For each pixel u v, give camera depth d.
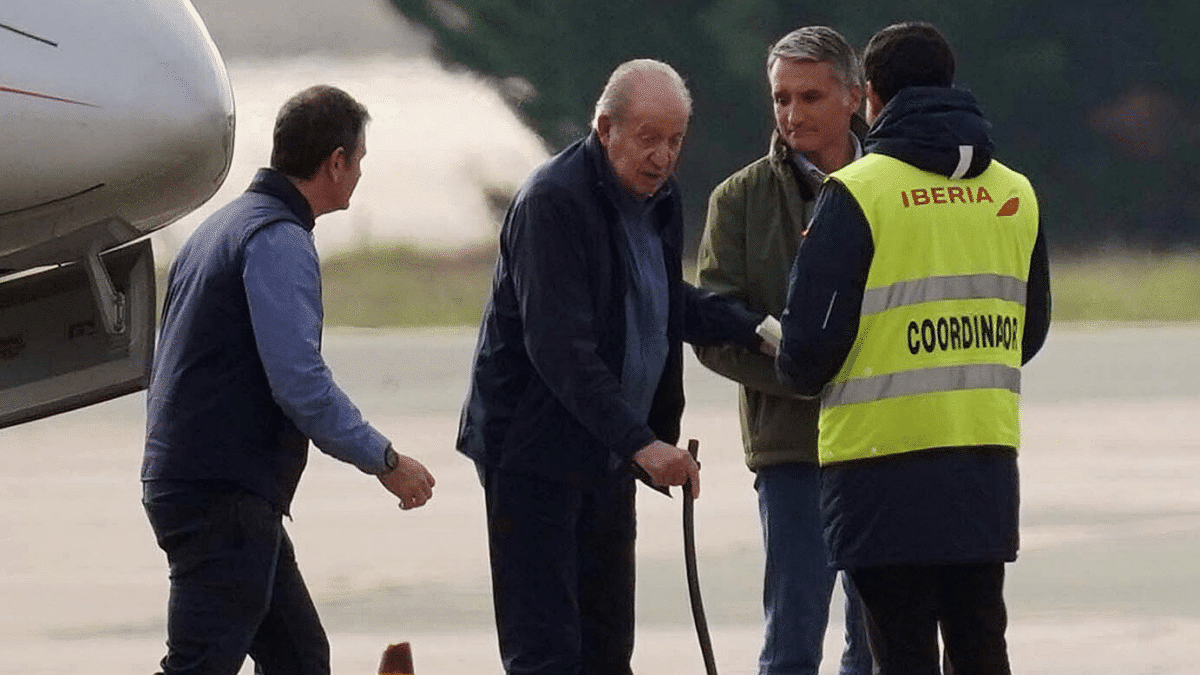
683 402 25.80
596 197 24.45
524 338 24.53
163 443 24.12
